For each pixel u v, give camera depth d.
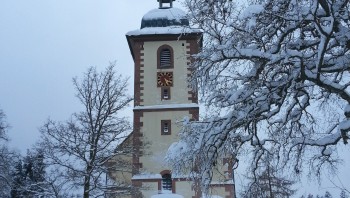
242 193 11.87
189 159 10.77
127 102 23.16
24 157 26.72
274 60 8.98
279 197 22.41
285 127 10.52
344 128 8.79
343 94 8.84
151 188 24.98
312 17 8.62
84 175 21.30
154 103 28.20
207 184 10.96
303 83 9.48
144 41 29.80
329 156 10.54
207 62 10.17
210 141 10.57
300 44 9.54
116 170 23.19
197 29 10.23
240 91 9.99
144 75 28.94
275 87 9.59
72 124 22.12
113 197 21.98
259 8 8.66
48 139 21.89
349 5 8.78
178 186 26.05
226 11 9.85
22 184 25.11
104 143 22.27
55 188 21.28
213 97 10.38
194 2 10.02
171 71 28.95
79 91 25.48
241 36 9.68
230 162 11.23
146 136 27.38
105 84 22.92
